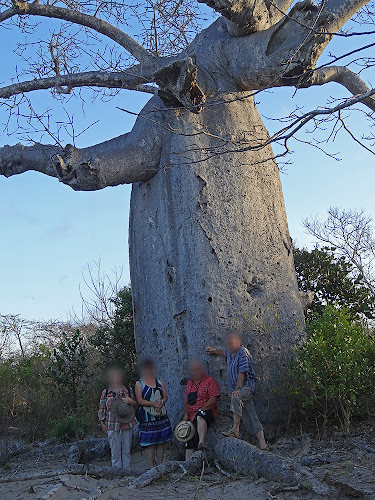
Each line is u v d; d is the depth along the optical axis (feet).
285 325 26.32
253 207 27.14
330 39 24.50
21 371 42.14
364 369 23.72
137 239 28.76
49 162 27.14
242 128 27.86
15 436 34.01
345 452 20.53
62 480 20.53
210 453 21.70
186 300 25.79
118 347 38.58
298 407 24.75
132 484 19.54
